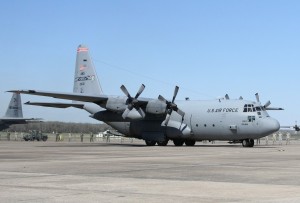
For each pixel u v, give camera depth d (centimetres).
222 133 3906
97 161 1927
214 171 1487
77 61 4719
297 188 1068
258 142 5862
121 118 4119
